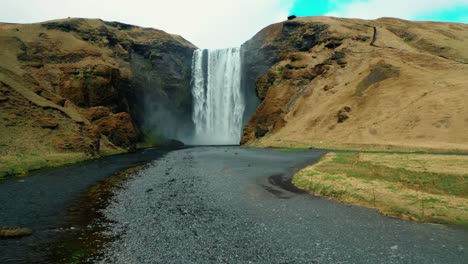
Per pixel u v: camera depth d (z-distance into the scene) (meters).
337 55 95.00
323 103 79.75
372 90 71.75
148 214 21.41
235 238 16.88
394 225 17.98
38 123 53.25
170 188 30.02
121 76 98.00
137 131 95.06
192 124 129.88
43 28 101.06
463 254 14.04
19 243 16.11
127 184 32.12
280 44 116.94
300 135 71.50
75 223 19.52
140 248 15.57
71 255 14.66
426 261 13.55
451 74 69.62
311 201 23.88
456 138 47.03
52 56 89.00
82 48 95.56
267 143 75.44
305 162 42.84
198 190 29.00
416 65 78.50
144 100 110.06
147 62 122.56
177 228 18.55
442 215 18.84
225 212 21.78
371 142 55.09
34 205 23.58
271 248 15.47
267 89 101.88
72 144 54.69
